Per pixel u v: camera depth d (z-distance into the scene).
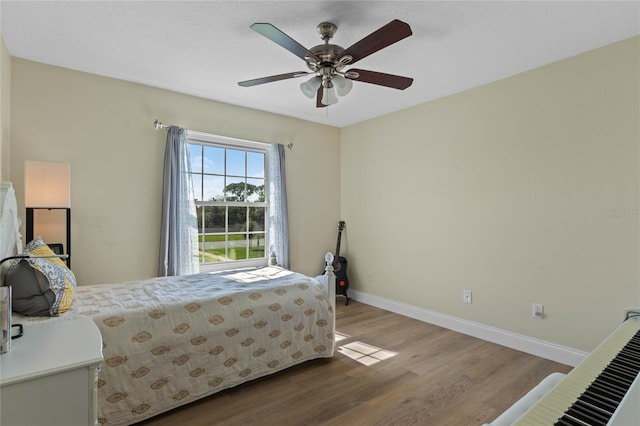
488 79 3.02
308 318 2.57
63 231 2.79
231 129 3.74
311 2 1.93
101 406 1.74
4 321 1.18
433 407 2.04
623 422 0.69
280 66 2.79
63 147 2.79
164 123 3.29
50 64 2.74
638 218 2.28
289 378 2.39
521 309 2.88
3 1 1.91
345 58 1.99
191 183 3.40
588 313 2.50
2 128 2.33
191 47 2.47
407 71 2.85
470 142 3.25
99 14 2.05
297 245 4.33
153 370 1.90
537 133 2.77
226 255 3.84
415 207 3.78
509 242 2.96
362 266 4.46
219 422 1.89
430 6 1.96
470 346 2.97
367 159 4.38
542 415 0.79
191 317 2.07
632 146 2.30
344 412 1.99
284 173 4.09
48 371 1.07
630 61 2.30
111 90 3.01
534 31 2.22
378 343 3.04
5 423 1.02
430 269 3.62
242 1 1.92
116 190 3.04
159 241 3.25
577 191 2.55
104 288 2.42
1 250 1.74
